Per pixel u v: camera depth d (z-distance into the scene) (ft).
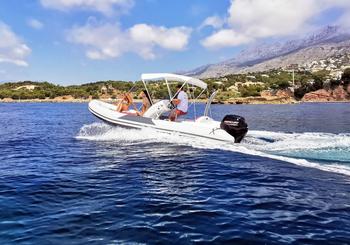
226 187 24.38
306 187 23.79
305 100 300.20
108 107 55.57
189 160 33.42
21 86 464.24
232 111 145.59
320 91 301.02
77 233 16.37
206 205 20.48
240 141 42.83
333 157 32.73
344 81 298.97
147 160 33.63
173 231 16.65
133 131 48.01
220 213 19.13
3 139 52.95
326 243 15.43
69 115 122.72
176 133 45.29
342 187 23.67
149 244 15.28
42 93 378.32
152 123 47.01
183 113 48.39
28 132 63.41
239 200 21.43
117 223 17.58
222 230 16.80
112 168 30.48
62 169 30.35
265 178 26.50
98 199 21.52
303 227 17.17
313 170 28.27
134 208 19.84
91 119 99.86
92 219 18.10
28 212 19.13
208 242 15.51
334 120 90.43
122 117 49.34
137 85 52.42
